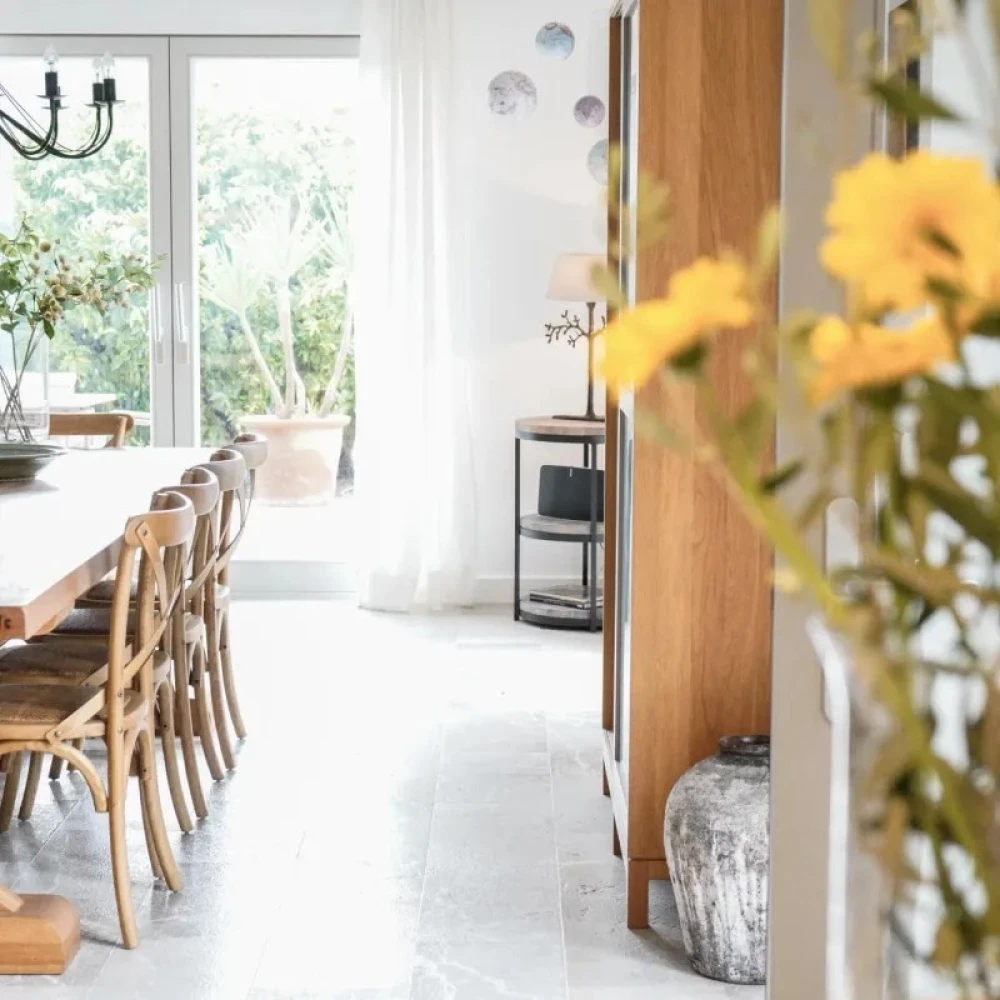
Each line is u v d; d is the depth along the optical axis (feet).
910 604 1.87
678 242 9.84
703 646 10.34
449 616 21.13
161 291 21.89
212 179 21.93
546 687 17.25
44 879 11.46
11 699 10.19
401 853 12.05
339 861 11.87
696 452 1.81
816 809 5.18
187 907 10.93
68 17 21.34
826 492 1.83
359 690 17.04
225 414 22.22
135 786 13.73
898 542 1.82
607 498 13.08
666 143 9.82
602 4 21.11
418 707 16.35
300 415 22.17
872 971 2.31
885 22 4.60
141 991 9.57
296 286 22.06
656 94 9.82
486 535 21.93
